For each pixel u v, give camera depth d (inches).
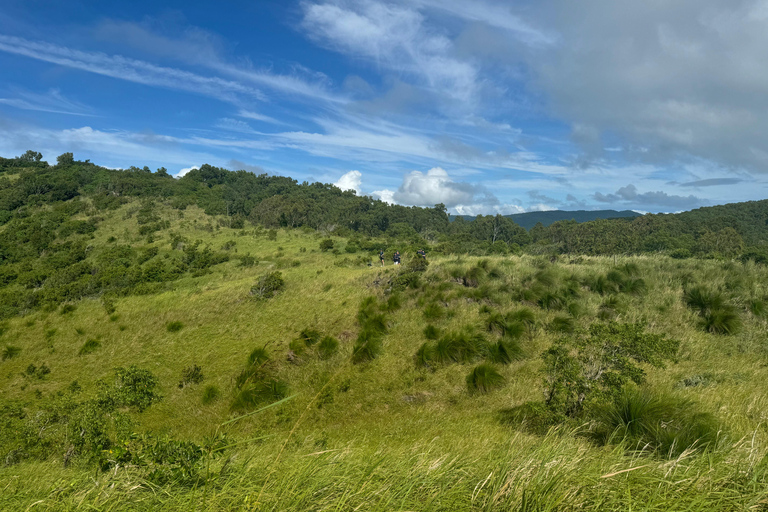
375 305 569.9
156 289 1046.4
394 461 94.9
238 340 571.8
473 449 160.2
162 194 4001.0
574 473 78.5
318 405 381.4
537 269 587.5
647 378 311.0
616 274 514.9
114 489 78.2
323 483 74.2
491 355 415.5
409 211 4426.7
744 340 363.6
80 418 295.3
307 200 3585.1
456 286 571.2
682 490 72.6
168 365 533.3
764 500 69.0
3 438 332.5
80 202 3388.3
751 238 3284.9
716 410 189.2
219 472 85.0
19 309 985.5
